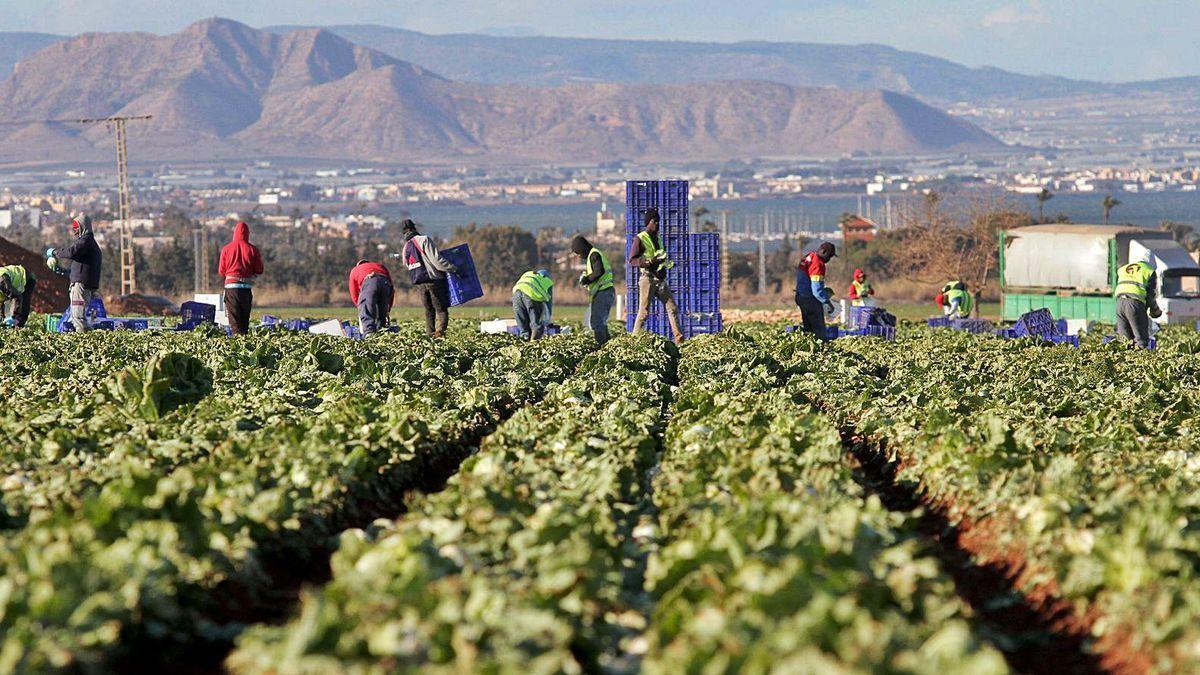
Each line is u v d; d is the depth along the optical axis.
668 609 13.45
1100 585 15.19
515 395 33.72
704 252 60.38
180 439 23.23
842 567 14.05
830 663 10.48
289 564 17.72
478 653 12.00
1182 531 16.06
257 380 33.38
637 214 60.59
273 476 19.48
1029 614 16.20
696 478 19.33
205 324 50.69
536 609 12.95
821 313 55.06
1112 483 19.41
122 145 155.12
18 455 21.78
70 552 14.20
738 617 12.09
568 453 22.30
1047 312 64.44
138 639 13.54
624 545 16.67
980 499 19.98
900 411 29.47
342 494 20.08
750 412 27.31
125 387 27.14
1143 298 53.88
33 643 11.91
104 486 19.34
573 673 12.00
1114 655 14.23
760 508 15.62
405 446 23.52
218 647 14.59
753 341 51.38
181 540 15.62
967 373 39.81
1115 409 30.67
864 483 23.14
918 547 15.45
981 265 138.50
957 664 10.94
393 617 12.42
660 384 35.06
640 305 53.75
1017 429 25.48
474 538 15.93
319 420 24.86
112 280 166.62
